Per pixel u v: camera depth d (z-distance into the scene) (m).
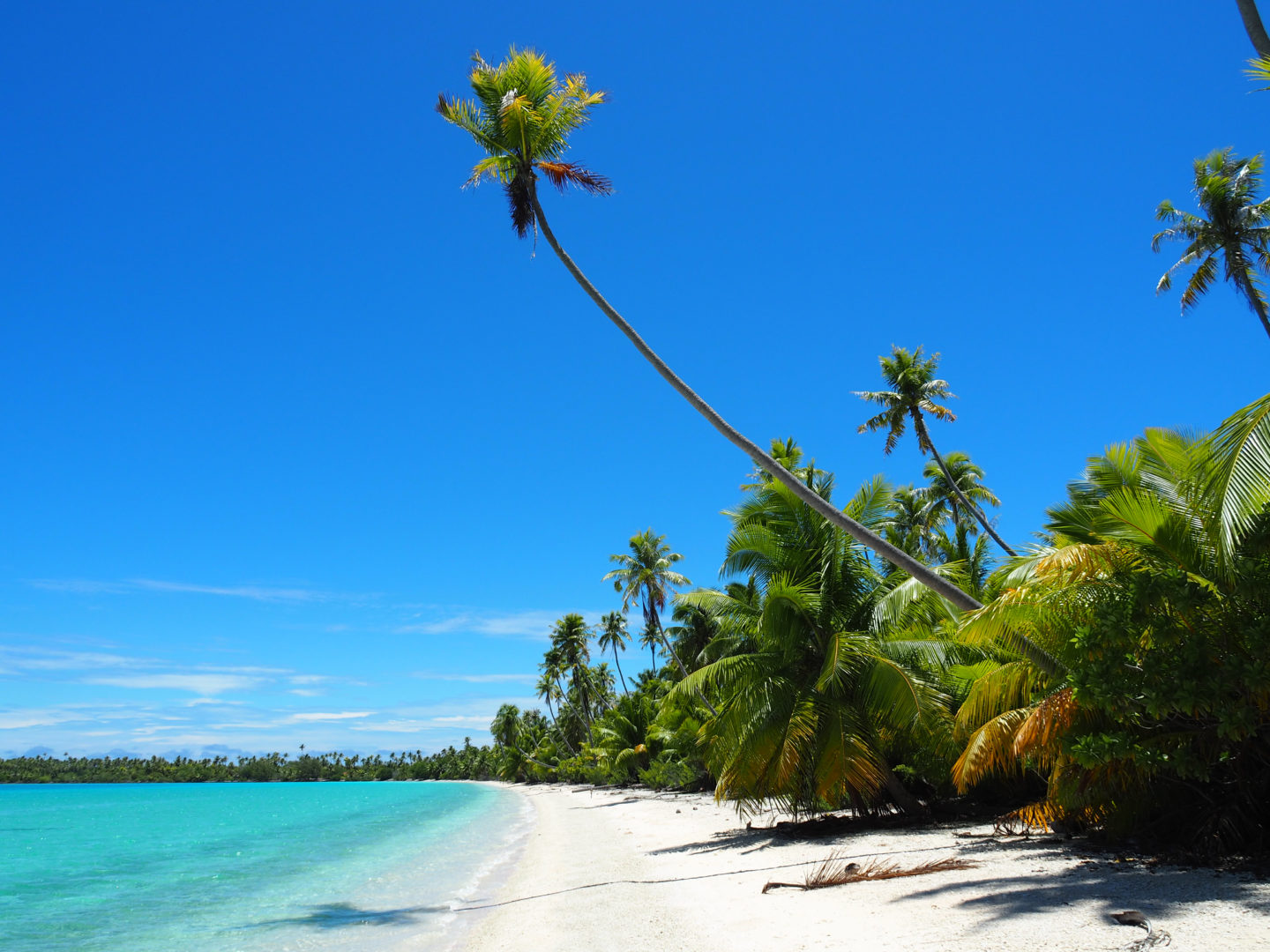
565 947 8.89
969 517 36.22
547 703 94.81
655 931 9.11
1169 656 8.97
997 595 12.02
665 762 47.91
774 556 19.22
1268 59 7.65
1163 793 10.03
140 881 20.47
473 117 13.50
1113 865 9.07
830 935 7.61
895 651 17.58
